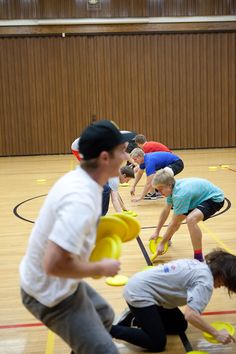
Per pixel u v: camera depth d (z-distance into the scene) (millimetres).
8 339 2539
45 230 1508
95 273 1455
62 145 12664
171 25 12258
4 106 12414
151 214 5645
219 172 8609
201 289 2189
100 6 12016
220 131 12859
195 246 3410
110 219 1631
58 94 12469
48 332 2613
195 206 3428
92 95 12523
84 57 12352
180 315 2523
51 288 1554
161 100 12641
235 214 5504
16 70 12297
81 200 1437
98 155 1515
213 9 12234
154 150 6168
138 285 2340
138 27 12203
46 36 12203
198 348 2357
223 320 2703
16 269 3789
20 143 12578
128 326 2502
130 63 12445
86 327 1563
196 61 12555
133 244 4367
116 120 12648
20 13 11938
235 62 12625
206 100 12727
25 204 6434
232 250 4098
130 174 5023
